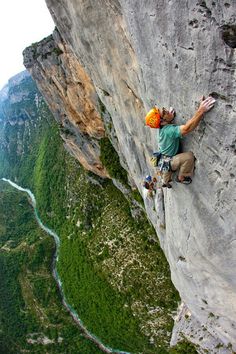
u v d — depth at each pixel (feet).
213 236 37.76
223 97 25.89
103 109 91.20
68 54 86.63
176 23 25.80
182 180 33.40
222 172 30.45
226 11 22.50
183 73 27.71
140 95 42.16
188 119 29.91
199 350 74.74
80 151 138.92
